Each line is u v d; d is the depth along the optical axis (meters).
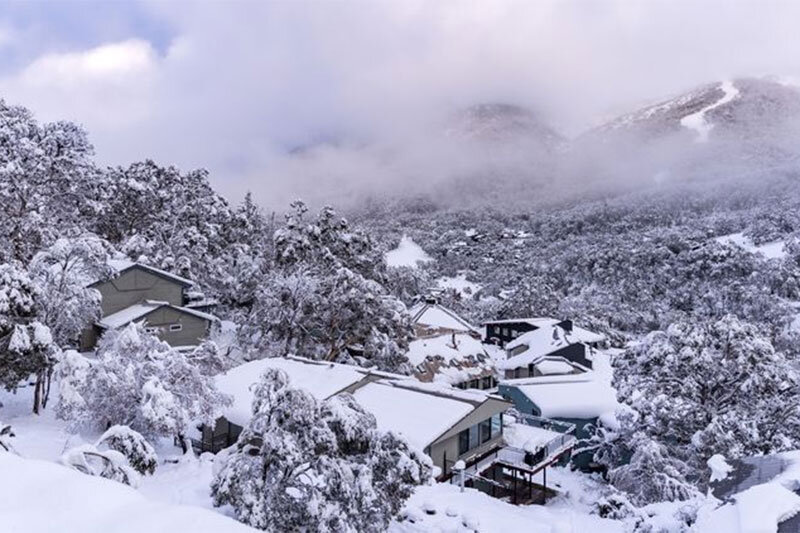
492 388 49.53
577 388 39.66
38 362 22.69
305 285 40.06
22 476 5.40
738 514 8.42
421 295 89.00
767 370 24.52
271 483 13.30
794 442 23.28
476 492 21.77
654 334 27.39
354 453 14.98
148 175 58.84
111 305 41.19
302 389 14.02
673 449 25.47
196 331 42.62
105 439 12.23
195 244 54.31
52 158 44.50
